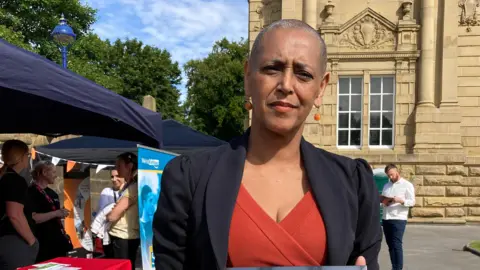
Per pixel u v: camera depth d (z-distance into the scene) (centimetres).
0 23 1703
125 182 568
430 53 1363
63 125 584
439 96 1374
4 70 322
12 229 414
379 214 127
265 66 119
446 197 1339
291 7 1427
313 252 112
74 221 810
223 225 111
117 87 2488
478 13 1364
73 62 2047
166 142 759
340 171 126
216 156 125
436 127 1354
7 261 404
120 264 359
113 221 520
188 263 120
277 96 118
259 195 119
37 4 1839
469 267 809
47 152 783
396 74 1388
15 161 438
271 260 109
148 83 3453
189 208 119
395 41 1391
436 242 1059
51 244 514
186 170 122
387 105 1410
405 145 1386
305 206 116
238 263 111
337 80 1410
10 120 560
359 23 1403
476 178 1345
